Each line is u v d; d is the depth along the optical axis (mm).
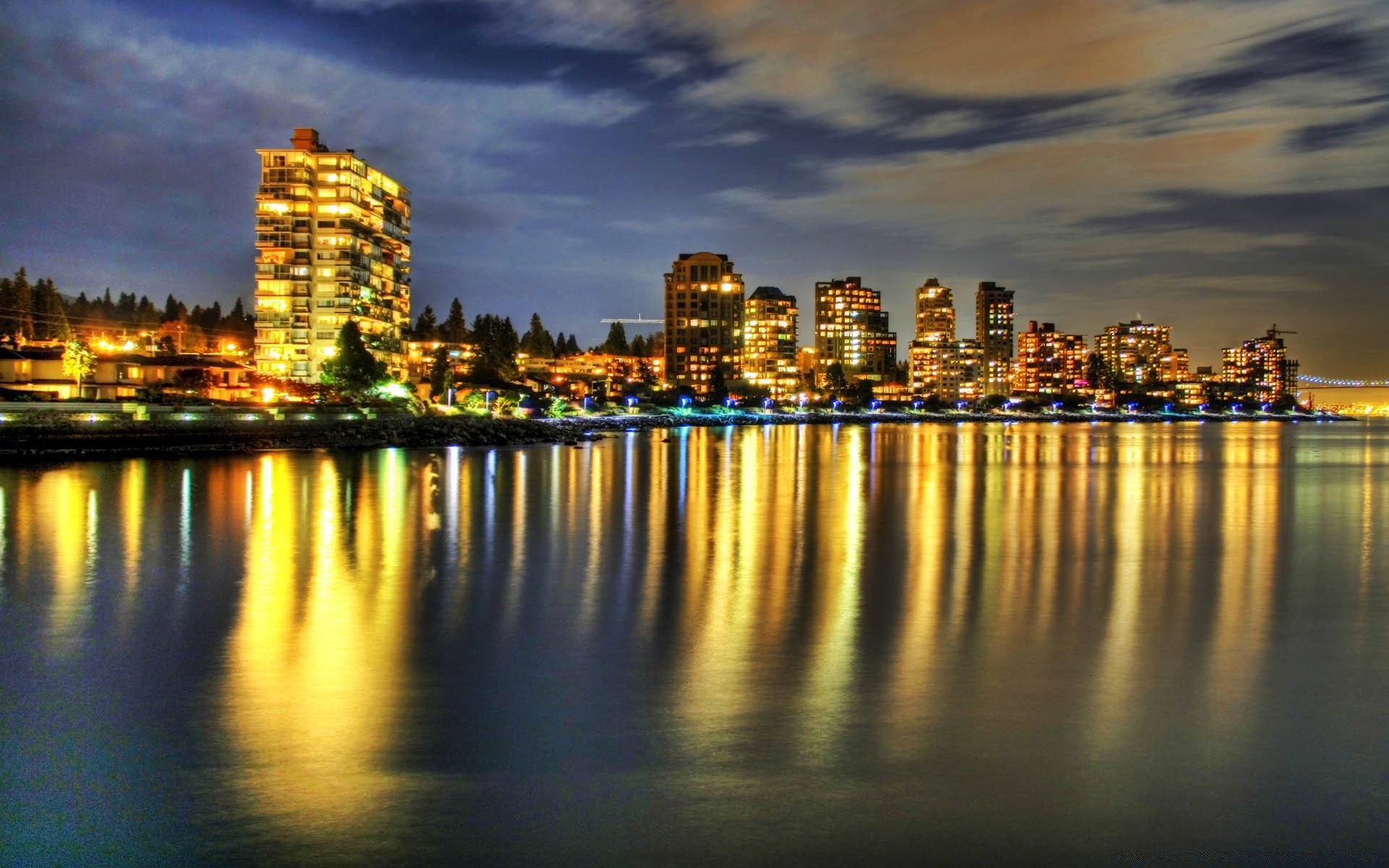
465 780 15523
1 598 29375
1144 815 14516
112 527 45250
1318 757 16672
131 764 16141
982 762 16359
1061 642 24562
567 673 21469
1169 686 20656
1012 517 55250
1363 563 38531
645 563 37344
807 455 127562
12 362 122188
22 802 14742
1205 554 40969
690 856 13250
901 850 13461
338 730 17719
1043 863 13195
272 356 169250
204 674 21281
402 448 119188
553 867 12961
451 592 30875
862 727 17984
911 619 27219
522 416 197750
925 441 185625
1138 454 137500
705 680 20984
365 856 13211
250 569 34719
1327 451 150625
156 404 106062
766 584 32938
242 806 14641
